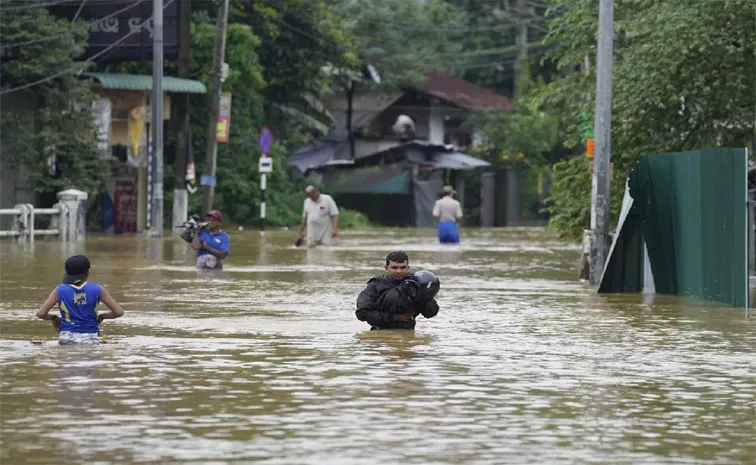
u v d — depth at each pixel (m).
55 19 77.25
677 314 31.55
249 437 15.74
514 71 141.25
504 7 147.50
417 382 20.00
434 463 14.44
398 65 130.25
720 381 20.41
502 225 131.62
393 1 134.12
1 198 75.31
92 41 80.44
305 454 14.83
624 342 25.48
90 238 75.75
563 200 51.72
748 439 15.88
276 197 104.31
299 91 108.69
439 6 139.00
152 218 77.75
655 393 19.19
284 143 115.06
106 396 18.52
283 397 18.53
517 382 20.11
